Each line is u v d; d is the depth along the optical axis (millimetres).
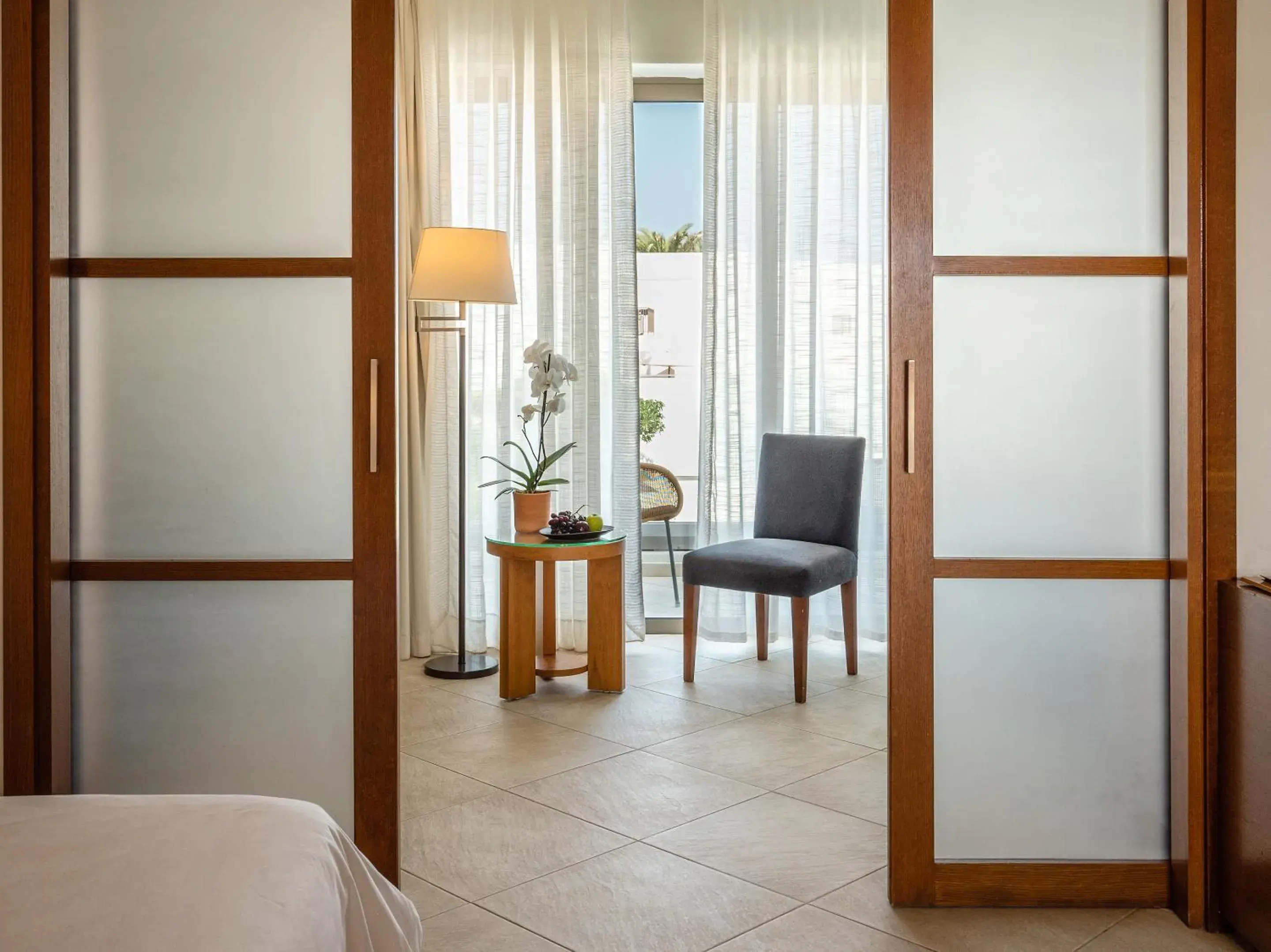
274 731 2510
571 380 4344
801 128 4789
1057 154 2520
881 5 4742
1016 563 2529
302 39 2467
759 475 4699
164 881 1340
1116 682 2555
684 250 5254
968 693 2557
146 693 2502
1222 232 2398
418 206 4758
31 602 2355
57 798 1675
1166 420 2537
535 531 4270
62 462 2422
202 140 2475
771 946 2350
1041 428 2541
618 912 2496
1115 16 2506
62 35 2406
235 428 2488
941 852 2566
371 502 2482
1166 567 2537
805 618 4129
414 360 4773
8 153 2330
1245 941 2365
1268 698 2234
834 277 4809
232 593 2498
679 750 3631
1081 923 2475
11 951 1161
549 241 4773
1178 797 2504
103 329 2473
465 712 4051
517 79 4754
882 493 4848
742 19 4777
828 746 3670
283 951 1214
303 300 2479
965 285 2529
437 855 2807
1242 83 2393
